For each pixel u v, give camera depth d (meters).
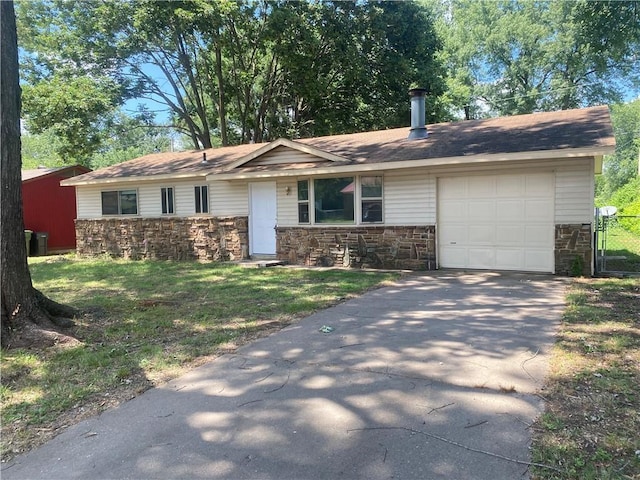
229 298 7.57
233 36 21.03
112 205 15.80
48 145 48.06
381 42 21.42
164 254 14.47
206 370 4.27
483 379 3.75
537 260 9.29
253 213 13.10
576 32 28.70
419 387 3.66
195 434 3.08
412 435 2.93
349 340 4.98
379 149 11.39
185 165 14.82
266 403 3.51
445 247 10.22
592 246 8.73
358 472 2.57
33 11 21.16
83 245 16.27
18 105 5.38
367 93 22.92
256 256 13.14
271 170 11.61
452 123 13.24
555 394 3.41
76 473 2.70
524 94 34.19
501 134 10.41
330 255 11.48
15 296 5.22
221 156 15.30
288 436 3.00
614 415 3.06
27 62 21.33
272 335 5.31
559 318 5.60
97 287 9.22
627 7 11.80
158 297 7.90
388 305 6.67
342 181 11.26
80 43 21.20
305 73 20.80
